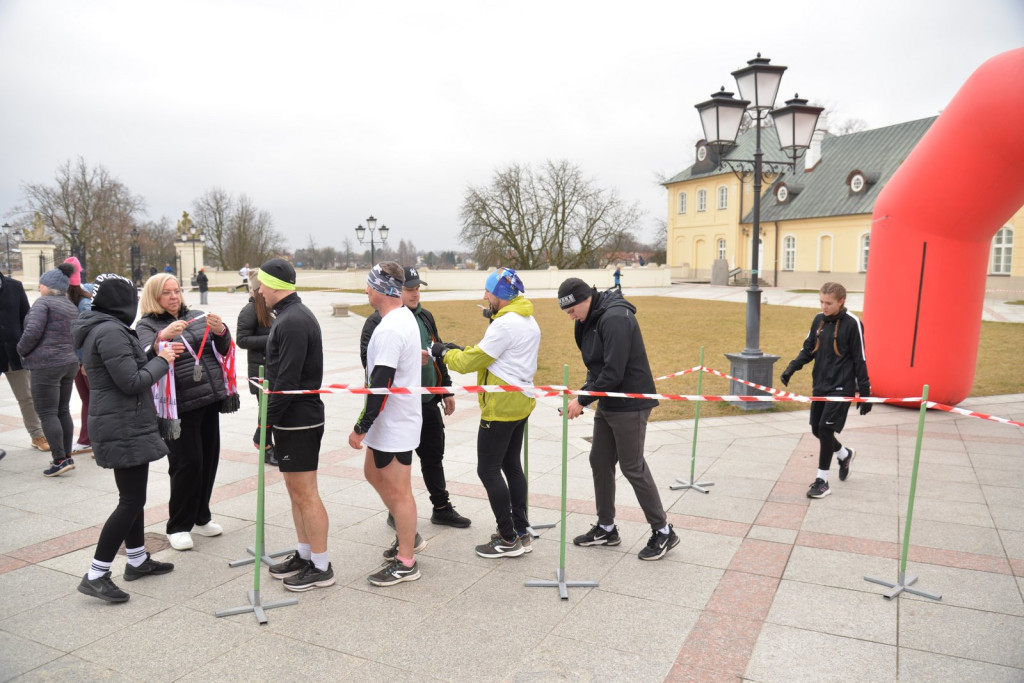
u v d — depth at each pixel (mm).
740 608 3760
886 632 3488
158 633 3521
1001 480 5910
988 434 7570
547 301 32844
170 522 4594
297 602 3850
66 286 6090
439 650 3359
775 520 5055
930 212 8094
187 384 4402
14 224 42219
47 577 4152
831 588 3979
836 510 5242
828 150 43875
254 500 5516
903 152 38781
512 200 48938
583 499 5543
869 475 6105
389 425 3932
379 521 5066
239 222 55500
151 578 4152
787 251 43312
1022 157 6969
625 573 4215
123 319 3857
